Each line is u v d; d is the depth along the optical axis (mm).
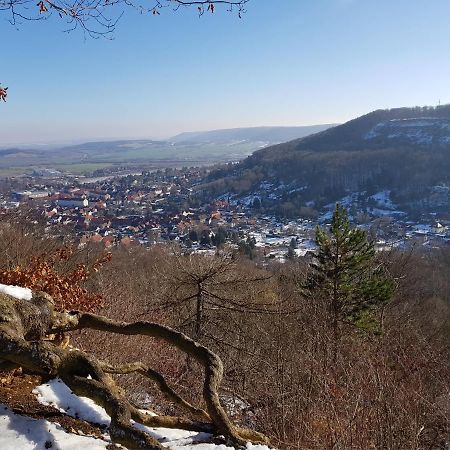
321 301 13766
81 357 3412
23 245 9875
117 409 3113
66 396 3891
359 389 6180
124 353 7879
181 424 3703
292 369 7477
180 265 11438
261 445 3404
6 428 3148
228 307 10891
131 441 2934
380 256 17875
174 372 9086
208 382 3744
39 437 3111
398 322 13359
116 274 15281
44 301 4020
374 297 14609
